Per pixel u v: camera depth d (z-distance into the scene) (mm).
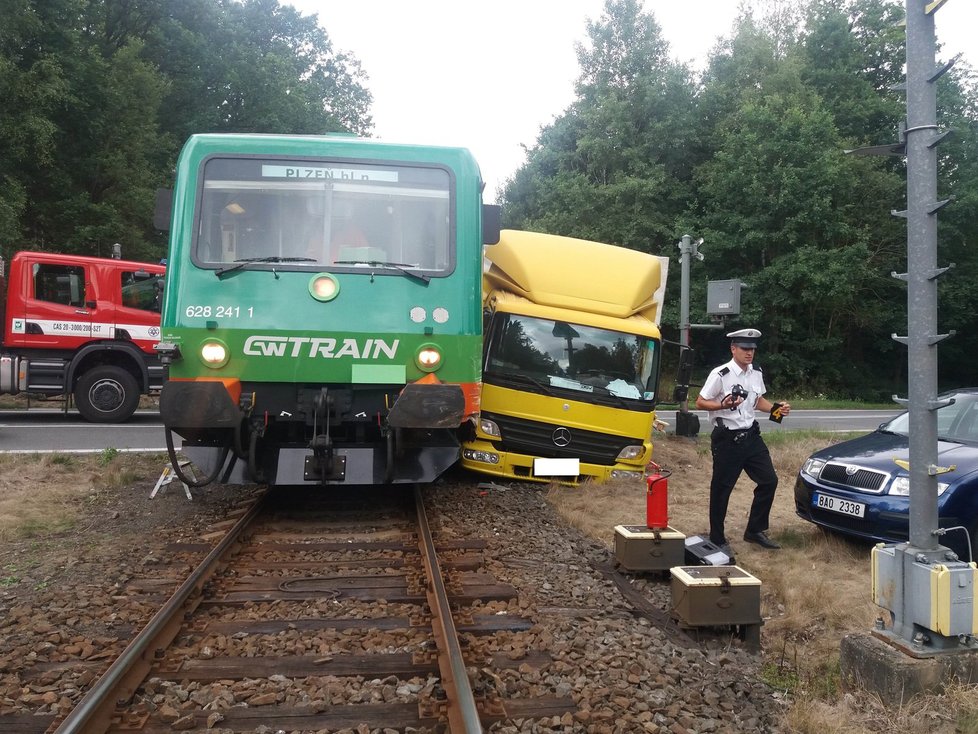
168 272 7012
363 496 9070
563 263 10578
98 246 25359
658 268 11234
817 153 32219
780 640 5367
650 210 36312
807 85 36719
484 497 9242
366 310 7086
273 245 7133
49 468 9922
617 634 4957
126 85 27156
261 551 6574
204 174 7137
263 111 35375
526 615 5191
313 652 4500
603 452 10227
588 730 3713
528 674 4266
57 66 22672
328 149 7297
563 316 10258
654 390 10398
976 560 6641
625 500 9266
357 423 7508
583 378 10258
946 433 7840
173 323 6906
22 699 3828
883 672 4172
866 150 4547
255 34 39844
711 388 7137
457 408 6938
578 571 6445
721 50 40875
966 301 37688
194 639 4625
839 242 33719
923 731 3793
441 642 4531
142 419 15734
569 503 9016
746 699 4348
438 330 7168
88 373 14711
